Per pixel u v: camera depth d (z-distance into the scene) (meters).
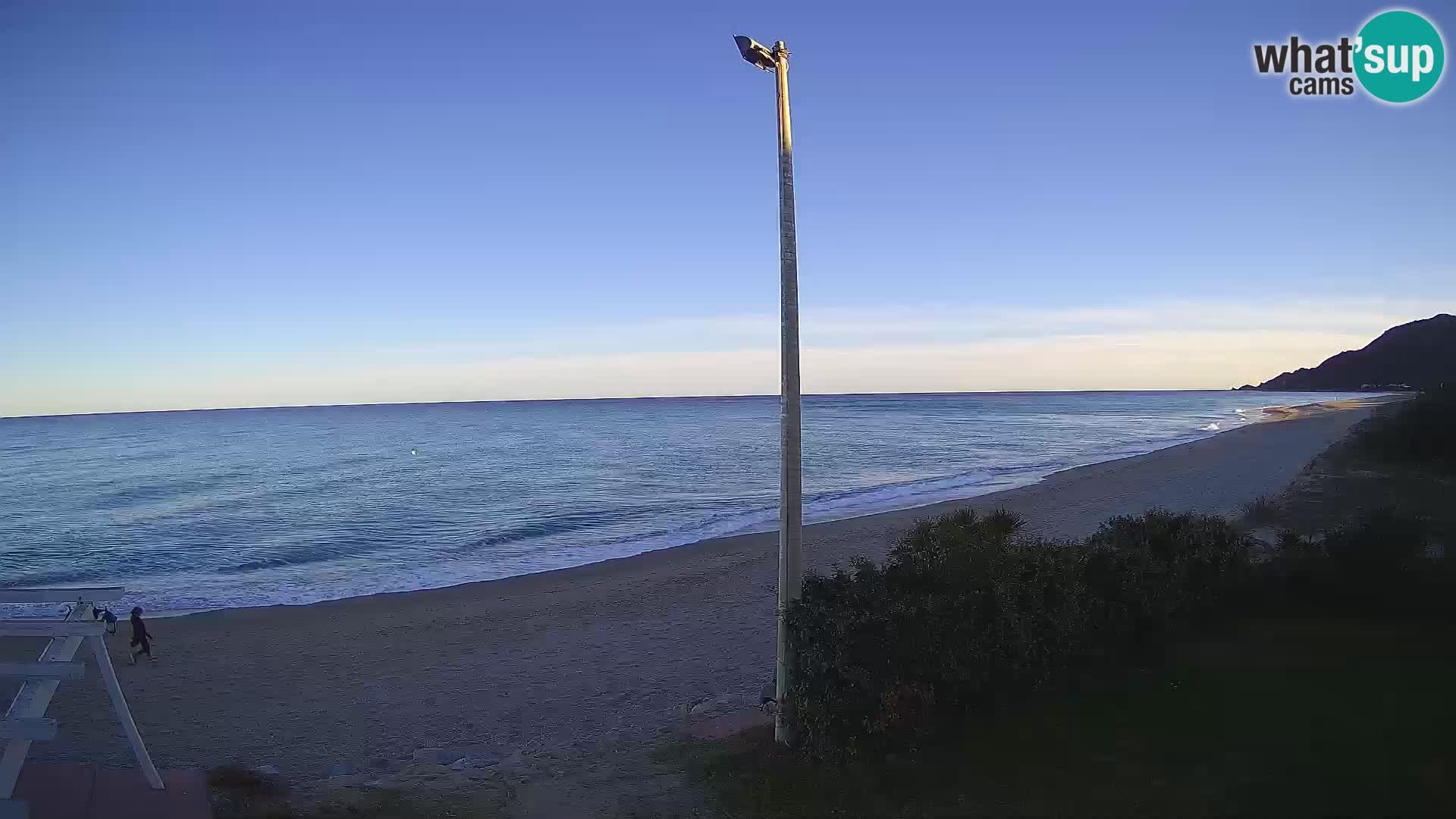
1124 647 8.25
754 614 15.81
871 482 39.66
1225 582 9.30
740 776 6.83
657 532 27.33
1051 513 26.02
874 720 6.44
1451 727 6.02
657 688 11.98
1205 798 5.38
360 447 77.06
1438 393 38.12
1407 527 9.83
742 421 125.25
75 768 6.22
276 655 14.28
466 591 18.83
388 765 9.38
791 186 6.86
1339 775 5.48
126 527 31.31
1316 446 45.66
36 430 135.75
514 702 11.70
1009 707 7.17
